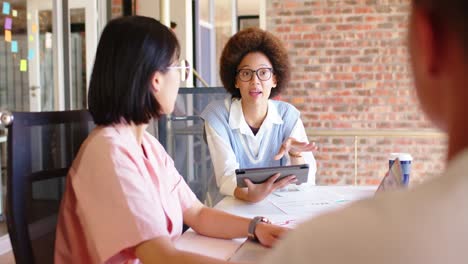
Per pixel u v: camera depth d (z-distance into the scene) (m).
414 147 5.45
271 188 1.60
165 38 1.09
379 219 0.31
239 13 8.77
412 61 0.34
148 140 1.27
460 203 0.30
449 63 0.32
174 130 2.62
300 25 5.61
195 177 2.59
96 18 4.58
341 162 5.58
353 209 0.33
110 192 0.97
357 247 0.31
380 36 5.48
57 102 4.06
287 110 2.02
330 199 1.64
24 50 3.98
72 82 4.55
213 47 7.05
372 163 5.54
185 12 5.17
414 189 0.33
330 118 5.63
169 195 1.21
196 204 1.33
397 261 0.30
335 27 5.56
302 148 1.85
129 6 4.75
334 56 5.58
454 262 0.29
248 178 1.59
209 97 2.61
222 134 1.88
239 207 1.54
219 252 1.14
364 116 5.56
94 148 1.02
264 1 5.66
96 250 0.97
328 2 5.55
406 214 0.31
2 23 3.81
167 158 1.33
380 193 0.35
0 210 3.37
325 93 5.62
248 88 1.90
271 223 1.24
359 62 5.54
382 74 5.51
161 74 1.09
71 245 1.01
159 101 1.10
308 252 0.32
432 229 0.30
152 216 0.98
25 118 0.96
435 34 0.32
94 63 1.09
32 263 0.94
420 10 0.32
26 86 4.00
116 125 1.08
